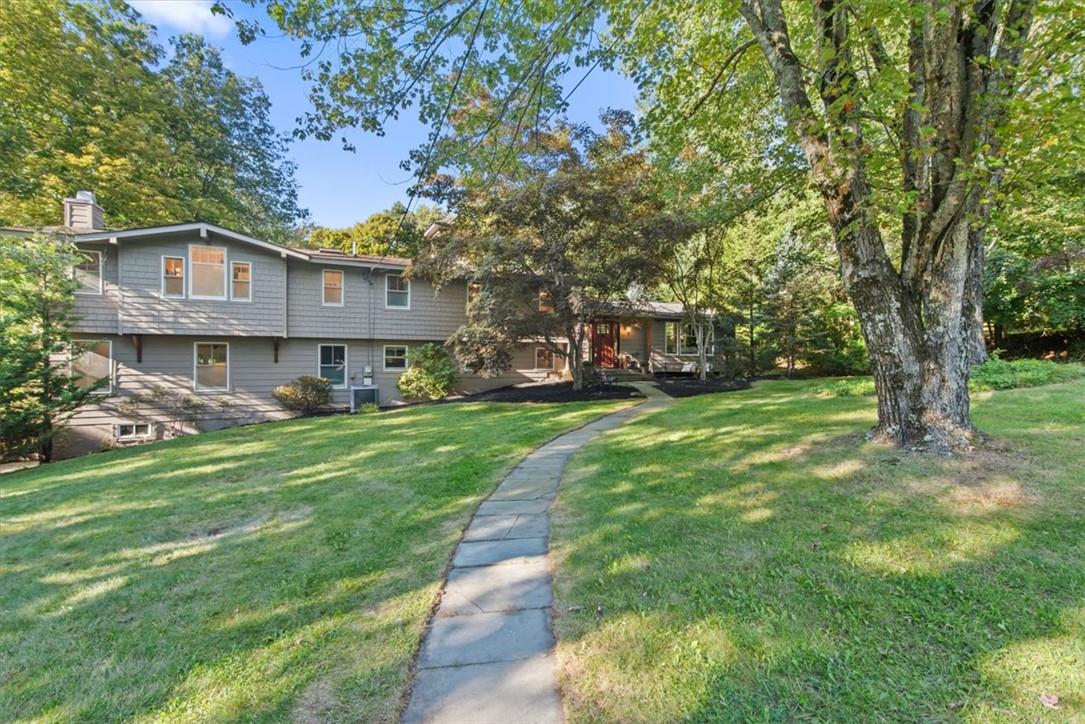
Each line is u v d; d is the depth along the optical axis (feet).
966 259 14.01
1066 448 13.65
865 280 14.84
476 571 9.86
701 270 47.78
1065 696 5.65
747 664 6.53
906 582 8.21
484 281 37.73
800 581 8.47
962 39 12.29
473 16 15.16
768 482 13.38
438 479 16.70
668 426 23.12
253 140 73.05
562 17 15.64
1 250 28.37
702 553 9.73
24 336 29.01
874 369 15.57
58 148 47.83
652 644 7.09
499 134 19.51
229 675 6.88
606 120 37.55
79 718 6.17
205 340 41.27
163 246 38.27
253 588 9.43
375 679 6.65
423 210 57.62
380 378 48.73
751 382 44.42
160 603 9.00
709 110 25.48
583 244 37.09
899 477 12.58
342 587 9.36
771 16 15.60
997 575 8.18
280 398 42.80
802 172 28.45
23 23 43.27
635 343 63.16
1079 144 10.30
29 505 15.89
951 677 6.07
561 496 14.30
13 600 9.27
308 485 16.70
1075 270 38.81
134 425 38.63
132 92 52.44
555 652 7.13
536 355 55.31
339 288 45.80
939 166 13.00
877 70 14.47
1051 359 44.14
